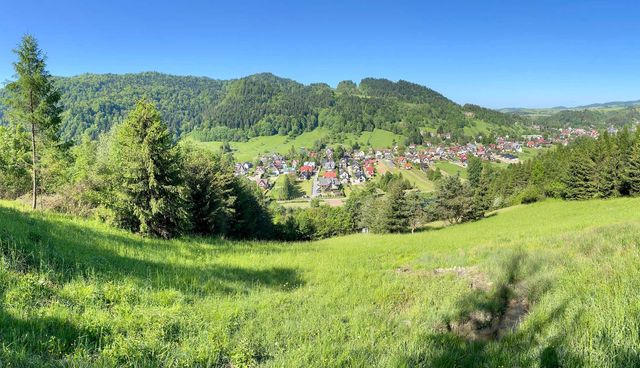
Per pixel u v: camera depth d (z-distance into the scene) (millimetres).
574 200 54906
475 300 7625
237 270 12836
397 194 48062
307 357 5012
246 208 34875
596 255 9242
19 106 19797
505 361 4652
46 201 21578
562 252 10922
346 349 5273
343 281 11086
